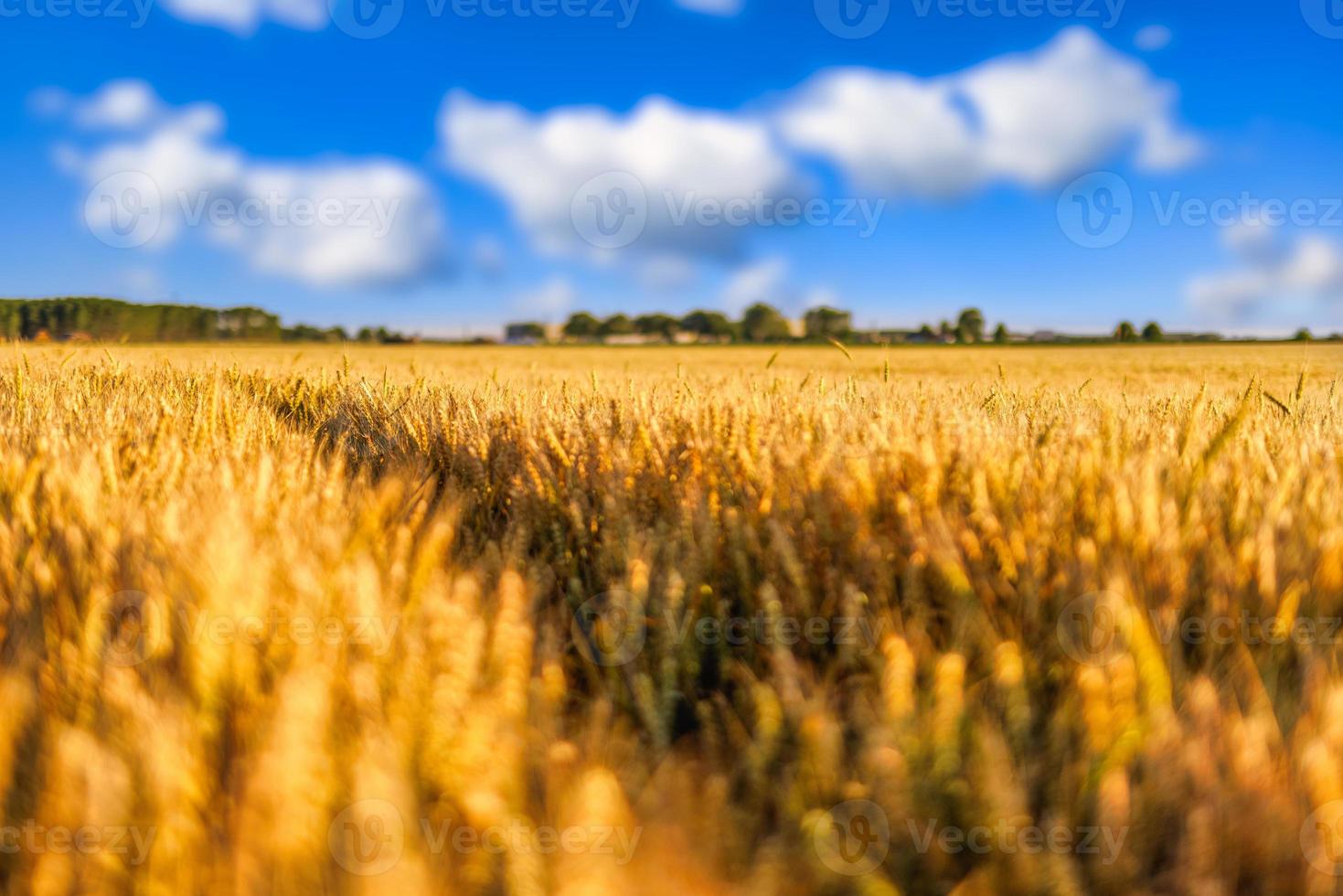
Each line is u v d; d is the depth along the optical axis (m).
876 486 2.11
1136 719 1.26
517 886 1.01
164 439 2.78
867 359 36.12
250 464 2.63
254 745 1.18
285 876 0.96
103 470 2.43
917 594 1.71
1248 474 2.23
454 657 1.33
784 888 1.10
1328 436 3.09
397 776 1.04
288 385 6.01
